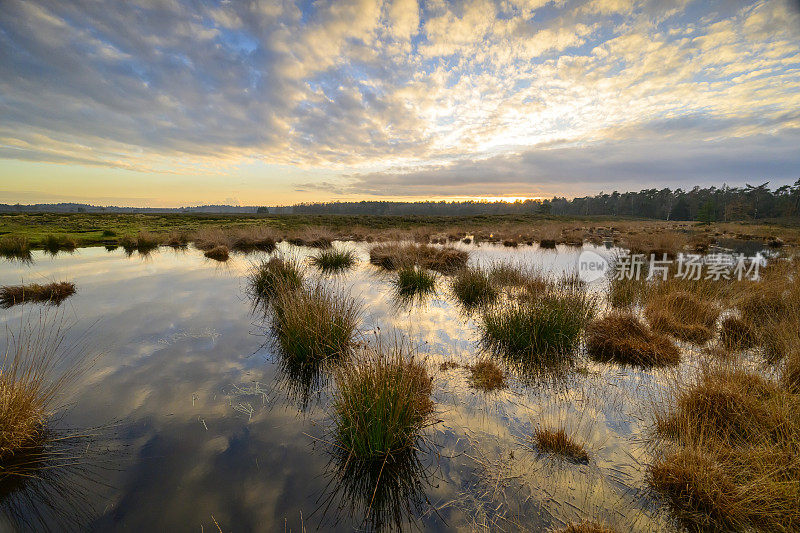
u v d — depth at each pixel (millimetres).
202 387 3799
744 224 51844
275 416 3283
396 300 7336
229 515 2195
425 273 8836
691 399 3057
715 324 5531
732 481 2275
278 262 8984
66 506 2246
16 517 2168
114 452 2762
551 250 16719
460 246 18422
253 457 2732
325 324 4535
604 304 6887
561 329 4785
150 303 6945
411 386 3244
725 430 2799
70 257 13000
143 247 15789
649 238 18297
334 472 2590
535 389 3756
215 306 6762
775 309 5754
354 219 39562
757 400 2918
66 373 4062
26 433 2764
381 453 2691
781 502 2074
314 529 2098
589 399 3531
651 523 2102
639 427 3049
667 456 2508
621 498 2283
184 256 13430
